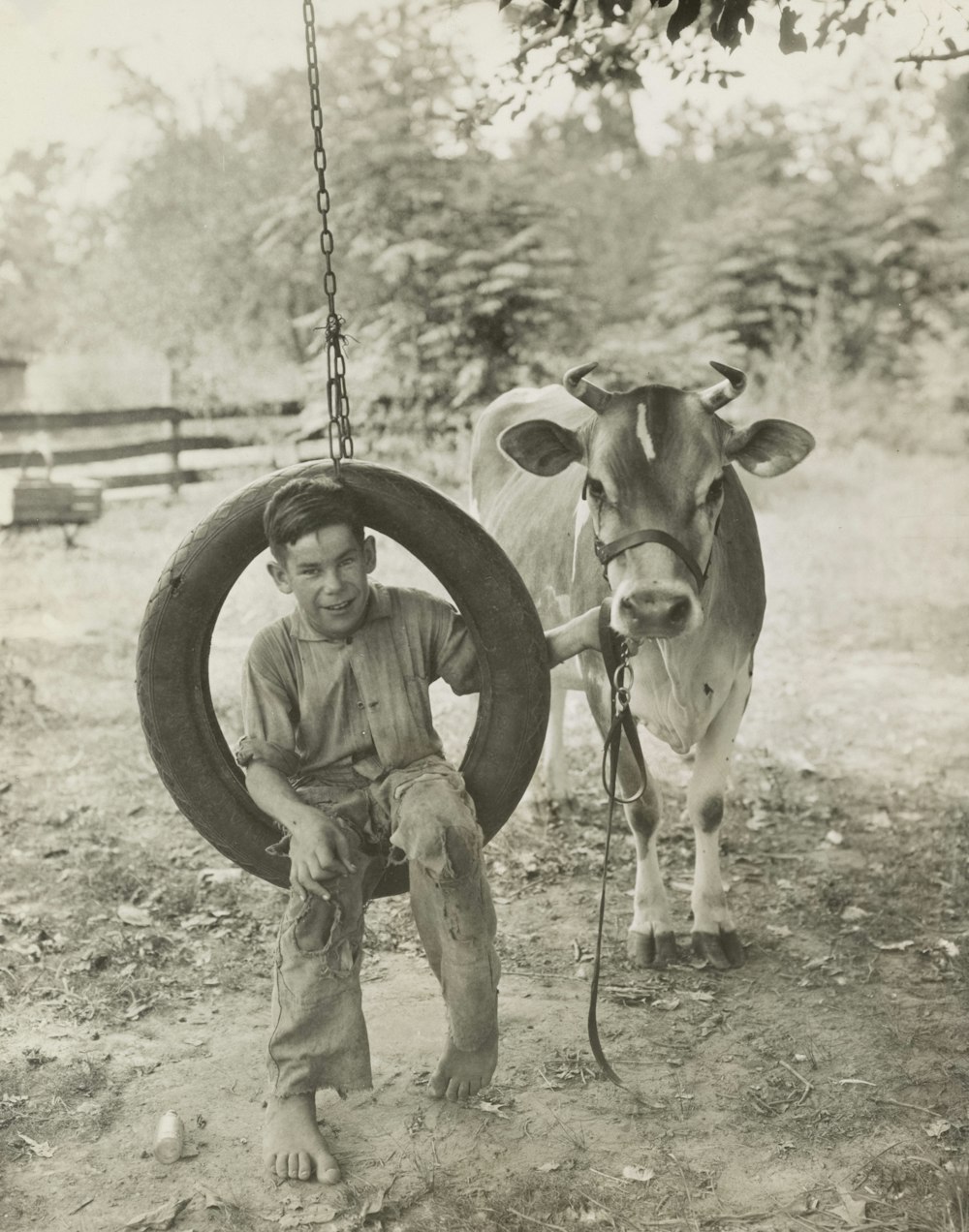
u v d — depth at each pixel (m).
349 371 14.55
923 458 15.41
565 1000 4.09
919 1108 3.42
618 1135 3.33
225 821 3.26
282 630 3.14
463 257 14.53
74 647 8.41
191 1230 2.97
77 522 11.95
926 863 5.12
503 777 3.23
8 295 23.19
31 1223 3.00
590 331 15.69
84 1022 3.96
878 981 4.18
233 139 22.83
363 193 15.53
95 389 21.53
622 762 4.19
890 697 7.42
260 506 3.11
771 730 6.82
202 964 4.36
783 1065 3.66
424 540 3.12
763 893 4.90
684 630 3.34
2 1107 3.48
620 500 3.40
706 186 22.52
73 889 4.90
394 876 3.32
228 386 17.42
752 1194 3.08
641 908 4.37
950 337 17.55
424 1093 3.52
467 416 14.41
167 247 21.22
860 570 10.41
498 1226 2.97
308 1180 3.14
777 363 16.97
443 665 3.22
